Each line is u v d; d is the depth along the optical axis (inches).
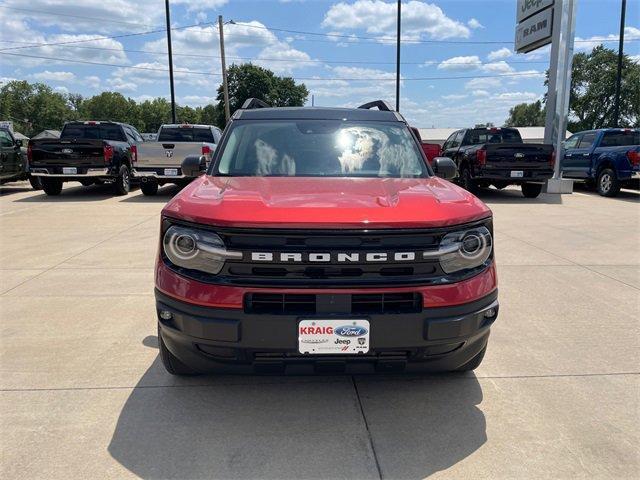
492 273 109.3
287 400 122.0
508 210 437.4
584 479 94.8
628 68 2628.0
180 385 128.4
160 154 495.8
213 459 99.7
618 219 387.9
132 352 147.2
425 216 101.6
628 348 152.3
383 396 124.4
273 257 98.3
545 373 136.3
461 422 113.3
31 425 110.3
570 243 299.9
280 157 147.0
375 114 169.5
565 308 187.5
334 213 100.7
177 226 104.6
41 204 463.5
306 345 99.4
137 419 113.0
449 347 106.0
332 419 114.1
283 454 101.4
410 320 100.0
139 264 245.3
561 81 565.0
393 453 102.1
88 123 578.9
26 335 159.3
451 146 638.5
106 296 197.6
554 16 575.5
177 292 102.6
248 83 3289.9
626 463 99.4
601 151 546.3
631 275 231.1
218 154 149.9
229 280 99.7
